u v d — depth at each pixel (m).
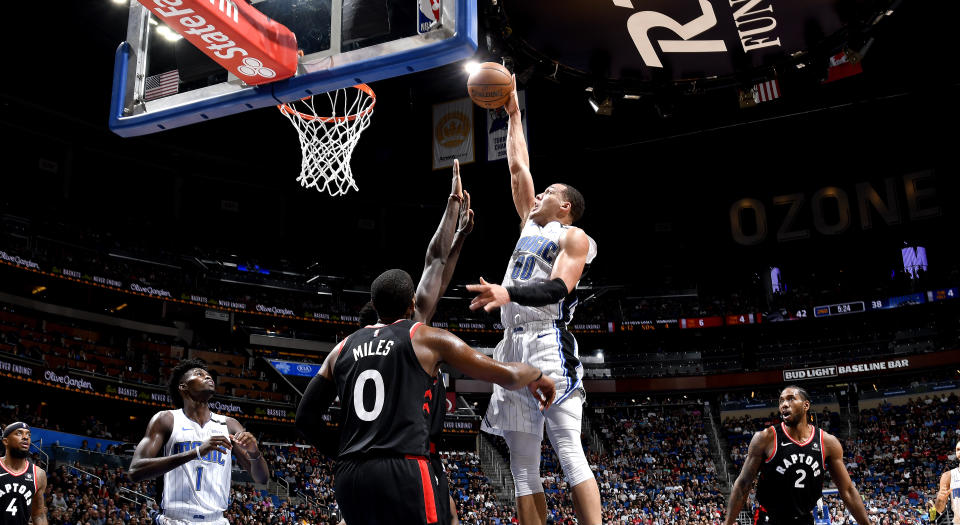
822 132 37.66
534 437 3.96
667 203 41.72
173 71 6.31
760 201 40.16
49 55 30.69
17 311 29.17
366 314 4.21
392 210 41.69
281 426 33.16
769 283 40.72
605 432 36.66
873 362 34.88
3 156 31.50
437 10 5.55
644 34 16.31
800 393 5.46
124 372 29.94
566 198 4.34
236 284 37.16
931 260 38.06
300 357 36.53
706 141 38.47
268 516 22.95
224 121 35.22
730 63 17.02
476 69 4.98
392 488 2.85
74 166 33.72
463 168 32.59
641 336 40.06
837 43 16.27
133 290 31.61
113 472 23.38
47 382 25.66
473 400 37.00
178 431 5.25
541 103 34.41
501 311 4.23
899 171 37.66
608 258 41.53
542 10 15.89
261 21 5.62
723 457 34.00
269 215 39.28
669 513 28.28
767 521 5.53
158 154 35.53
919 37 30.56
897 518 24.97
